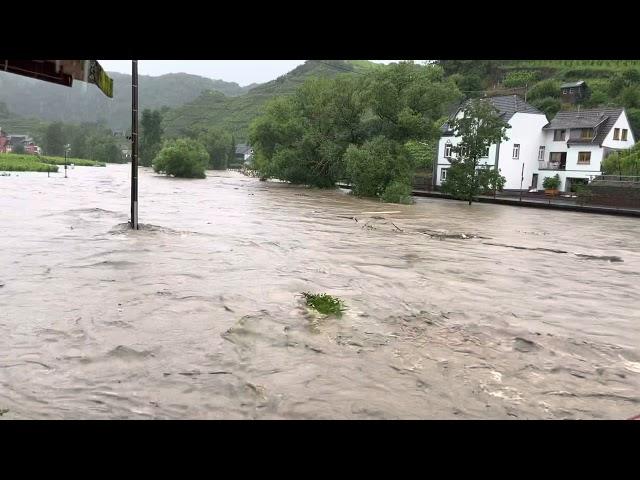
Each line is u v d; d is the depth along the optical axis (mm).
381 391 5426
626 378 6199
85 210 20875
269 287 9602
